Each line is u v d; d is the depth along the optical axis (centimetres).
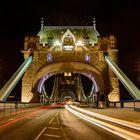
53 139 1324
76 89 13325
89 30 7481
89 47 6725
